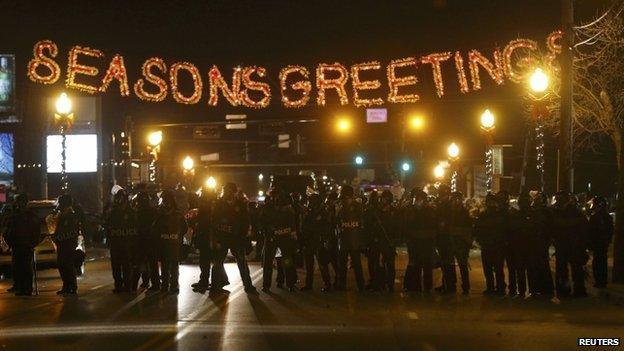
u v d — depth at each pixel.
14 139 72.19
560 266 19.05
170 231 19.97
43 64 49.03
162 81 44.81
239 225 19.75
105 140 75.00
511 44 38.44
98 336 13.69
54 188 72.81
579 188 66.88
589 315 16.12
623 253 21.25
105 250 41.47
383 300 18.50
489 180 33.66
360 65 43.94
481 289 21.08
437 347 12.71
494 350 12.45
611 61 36.81
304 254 20.69
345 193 20.30
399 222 20.19
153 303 17.88
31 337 13.59
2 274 27.09
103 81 46.34
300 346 12.80
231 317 15.78
